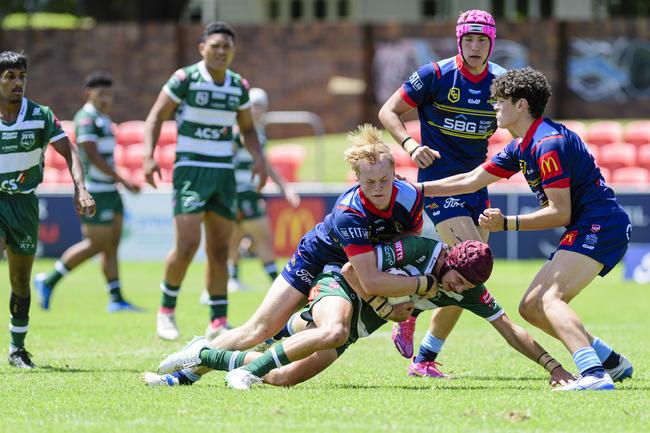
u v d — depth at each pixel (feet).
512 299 153.79
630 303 153.07
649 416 65.72
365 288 71.51
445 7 406.00
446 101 89.81
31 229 90.53
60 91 328.90
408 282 71.31
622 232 76.07
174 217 113.70
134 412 67.62
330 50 319.27
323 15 419.95
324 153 290.76
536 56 312.29
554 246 210.38
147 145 113.91
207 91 112.68
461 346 107.76
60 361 95.50
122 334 117.80
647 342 109.60
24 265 90.84
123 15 409.28
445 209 88.33
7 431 62.49
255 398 71.82
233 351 77.51
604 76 310.86
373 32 317.63
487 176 80.23
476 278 71.41
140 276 196.13
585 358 74.59
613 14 419.54
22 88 87.81
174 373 78.43
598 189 76.43
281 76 321.73
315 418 65.36
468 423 63.87
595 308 146.20
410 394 74.59
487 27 87.45
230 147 115.14
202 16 446.19
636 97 310.45
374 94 318.86
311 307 75.20
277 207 215.51
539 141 75.51
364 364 94.99
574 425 63.21
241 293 166.40
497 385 80.48
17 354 91.66
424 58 314.55
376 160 71.05
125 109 328.08
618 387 77.20
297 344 73.05
